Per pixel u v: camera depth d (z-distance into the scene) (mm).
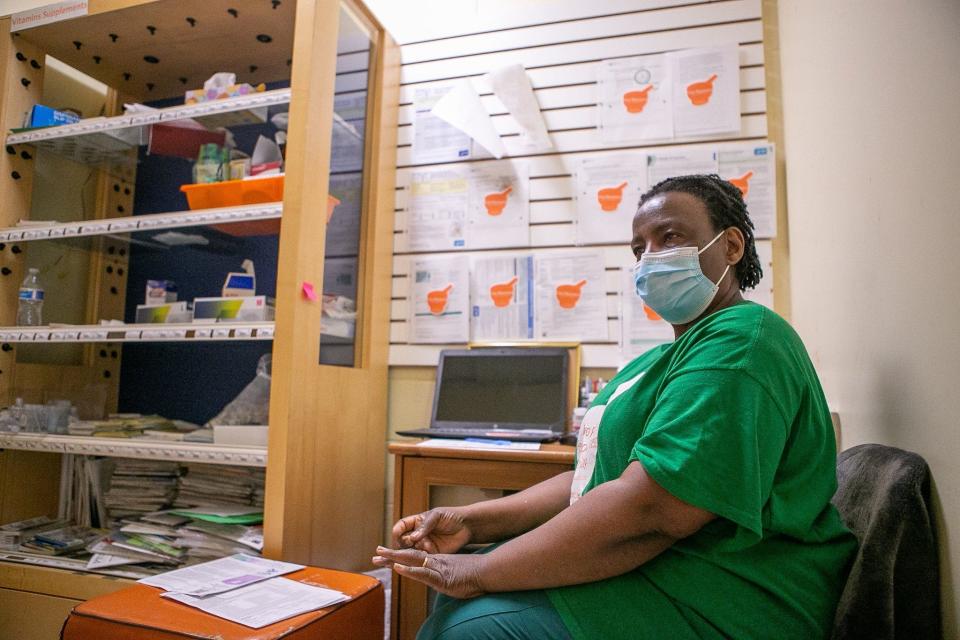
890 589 898
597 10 2469
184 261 2740
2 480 2268
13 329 2182
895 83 1135
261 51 2490
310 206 1934
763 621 919
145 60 2576
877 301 1253
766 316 1015
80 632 1220
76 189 2639
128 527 1970
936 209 954
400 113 2668
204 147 2270
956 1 869
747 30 2316
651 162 2340
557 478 1401
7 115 2367
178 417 2658
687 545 962
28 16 2367
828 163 1638
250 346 2611
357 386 2246
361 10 2375
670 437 904
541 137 2406
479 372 2289
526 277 2420
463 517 1260
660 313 1253
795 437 981
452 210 2539
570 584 946
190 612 1240
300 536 1840
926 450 998
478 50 2592
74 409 2350
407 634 1761
